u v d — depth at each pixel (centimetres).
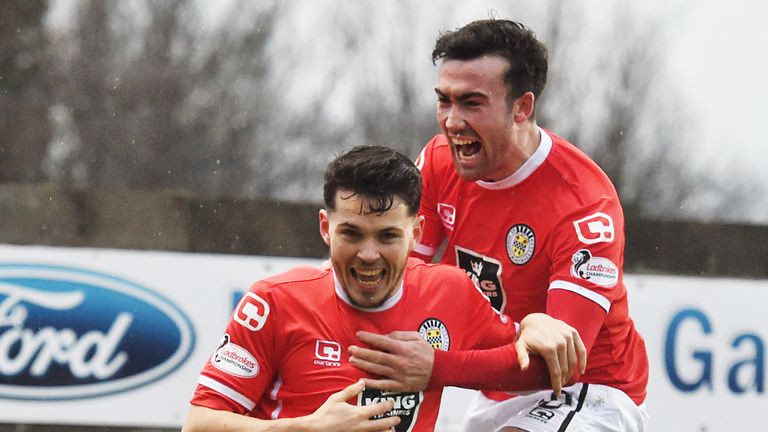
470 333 1211
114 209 2286
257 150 5166
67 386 2053
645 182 5228
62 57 5022
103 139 4991
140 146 5034
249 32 5278
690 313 2197
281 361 1135
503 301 1371
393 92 5244
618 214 1318
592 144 5244
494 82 1260
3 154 4862
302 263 2119
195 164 5078
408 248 1113
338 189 1081
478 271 1382
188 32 5241
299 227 2367
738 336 2209
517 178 1327
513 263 1346
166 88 5109
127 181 5006
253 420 1088
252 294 1138
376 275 1102
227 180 5109
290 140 5212
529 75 1289
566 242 1292
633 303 2178
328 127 5241
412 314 1166
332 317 1140
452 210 1402
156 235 2291
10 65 4931
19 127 4894
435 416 1180
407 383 1112
